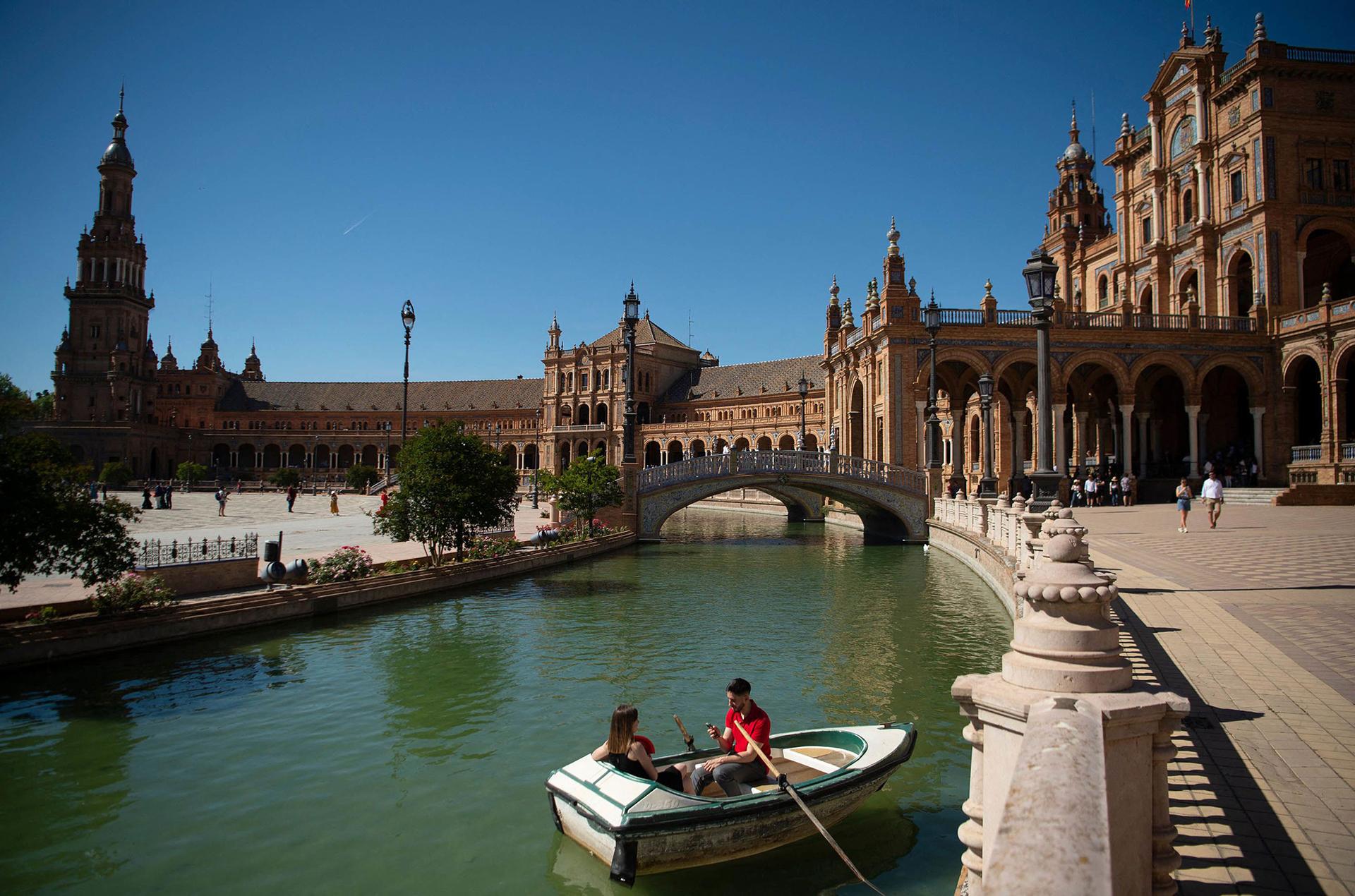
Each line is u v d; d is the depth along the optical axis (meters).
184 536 35.62
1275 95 49.84
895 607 24.45
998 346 47.56
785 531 55.19
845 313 61.25
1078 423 50.56
